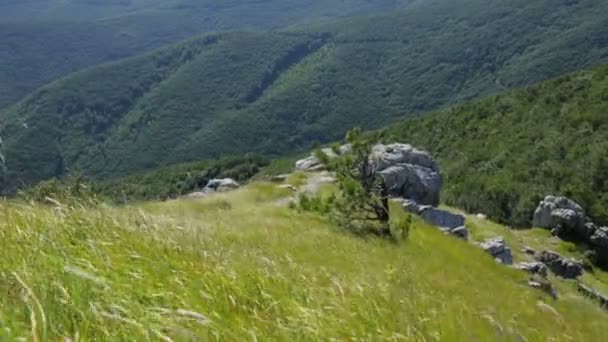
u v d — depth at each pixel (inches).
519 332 370.9
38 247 223.9
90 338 147.4
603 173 3668.8
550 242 2399.1
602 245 2433.6
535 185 3710.6
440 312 349.1
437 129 5620.1
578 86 5032.0
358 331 235.0
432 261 1195.3
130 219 338.6
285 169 5442.9
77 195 354.0
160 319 171.3
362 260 770.8
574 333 590.6
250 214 1320.1
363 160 1414.9
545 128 4594.0
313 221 1334.9
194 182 5629.9
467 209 3727.9
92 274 191.3
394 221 1419.8
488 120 5251.0
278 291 255.9
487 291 926.4
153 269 232.5
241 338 186.5
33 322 132.5
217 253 311.4
